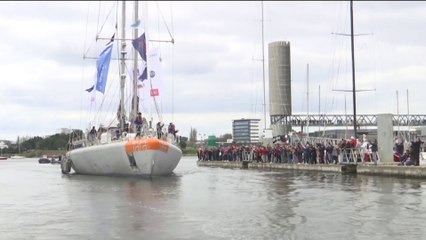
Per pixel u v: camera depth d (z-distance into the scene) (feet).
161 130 121.70
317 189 76.28
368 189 74.64
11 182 110.32
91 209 56.70
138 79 131.85
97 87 142.00
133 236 40.09
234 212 52.06
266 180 99.60
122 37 143.33
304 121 288.30
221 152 213.46
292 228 42.29
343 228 41.93
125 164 113.60
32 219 49.67
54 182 107.34
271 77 244.42
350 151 122.83
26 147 578.25
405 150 126.00
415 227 42.04
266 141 211.41
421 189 73.61
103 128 137.69
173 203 60.85
